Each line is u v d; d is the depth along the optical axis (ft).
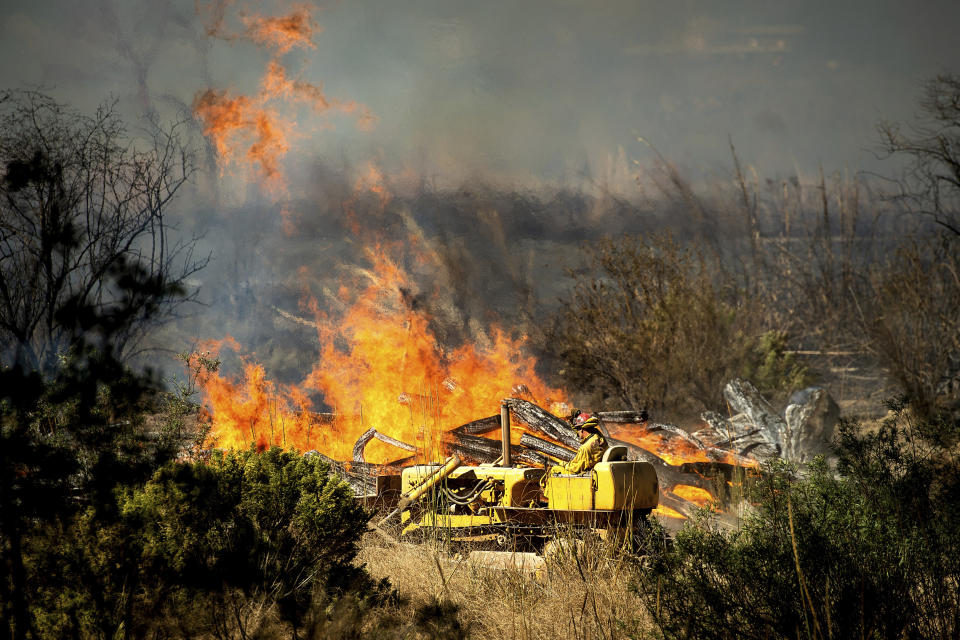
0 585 14.75
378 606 18.79
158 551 16.29
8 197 32.42
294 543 18.44
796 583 14.82
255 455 19.71
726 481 27.09
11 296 29.58
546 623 17.98
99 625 15.26
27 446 15.26
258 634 15.90
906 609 14.55
